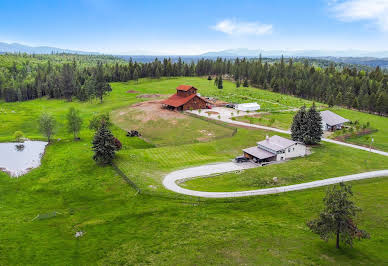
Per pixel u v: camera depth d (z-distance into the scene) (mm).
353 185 55312
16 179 64938
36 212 51156
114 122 116688
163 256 36188
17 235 43406
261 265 32906
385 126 115438
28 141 93625
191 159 74062
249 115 121562
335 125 103812
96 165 70438
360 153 76500
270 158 72125
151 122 110812
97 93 161000
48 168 70438
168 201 51312
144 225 44312
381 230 38906
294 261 33281
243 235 39625
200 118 111875
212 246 37469
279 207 47750
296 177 59969
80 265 35969
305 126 83812
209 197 51469
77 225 46062
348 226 33281
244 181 59094
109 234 42625
